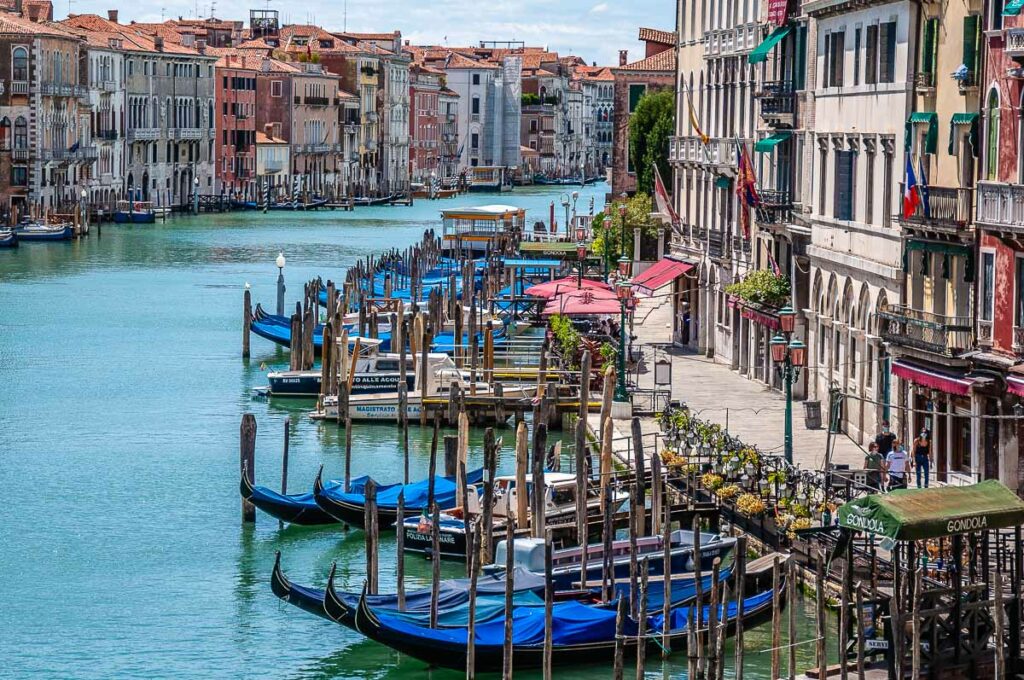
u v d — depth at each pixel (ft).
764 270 270.05
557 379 279.08
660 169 498.69
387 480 235.20
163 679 160.25
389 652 166.61
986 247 189.78
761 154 282.36
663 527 179.22
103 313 409.49
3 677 160.35
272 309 423.23
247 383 311.47
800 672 154.71
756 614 160.76
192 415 280.10
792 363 186.91
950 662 136.67
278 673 161.58
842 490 179.83
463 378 280.72
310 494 209.56
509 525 149.79
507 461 244.63
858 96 227.81
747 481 186.50
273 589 166.40
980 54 192.13
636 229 428.56
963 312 195.93
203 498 223.30
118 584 187.32
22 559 195.93
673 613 162.09
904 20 211.00
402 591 165.07
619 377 253.03
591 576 173.27
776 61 273.33
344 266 542.16
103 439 259.39
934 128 203.10
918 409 202.80
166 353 346.13
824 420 239.09
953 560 143.74
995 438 186.80
